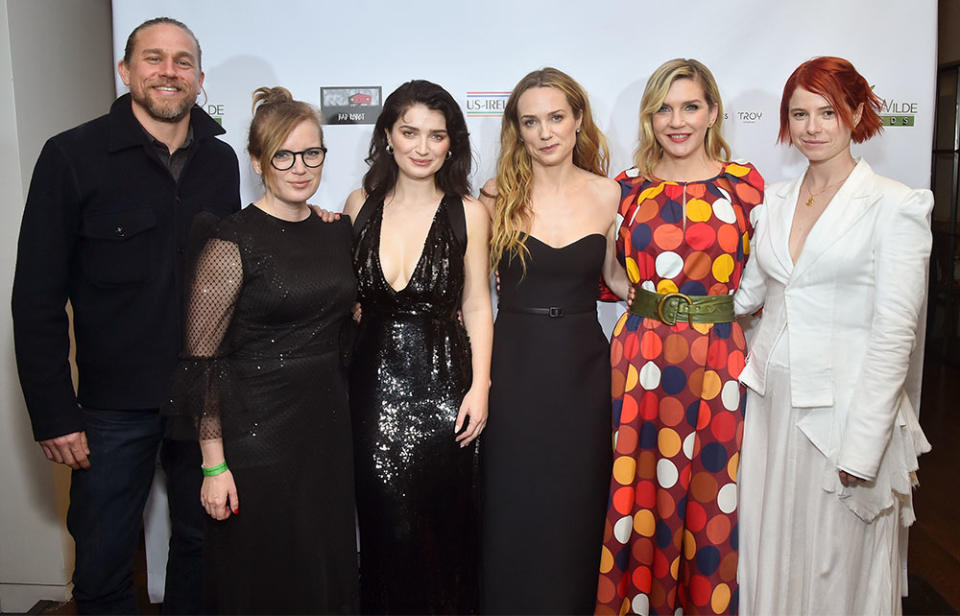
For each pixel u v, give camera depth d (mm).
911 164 2572
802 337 1959
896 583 2064
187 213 2086
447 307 2098
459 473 2098
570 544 2158
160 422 2137
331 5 2578
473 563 2164
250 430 1843
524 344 2156
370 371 2068
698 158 2160
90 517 2098
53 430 1976
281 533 1888
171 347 2057
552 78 2121
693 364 2090
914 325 1848
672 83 2068
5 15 2426
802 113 1946
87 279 2006
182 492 2262
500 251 2180
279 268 1826
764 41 2545
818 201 1995
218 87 2623
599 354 2191
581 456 2150
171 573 2309
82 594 2123
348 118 2631
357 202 2193
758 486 2104
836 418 1934
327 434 1937
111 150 1972
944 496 3480
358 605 2084
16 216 2498
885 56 2527
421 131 2002
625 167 2625
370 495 2074
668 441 2119
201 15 2588
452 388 2078
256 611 1893
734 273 2117
